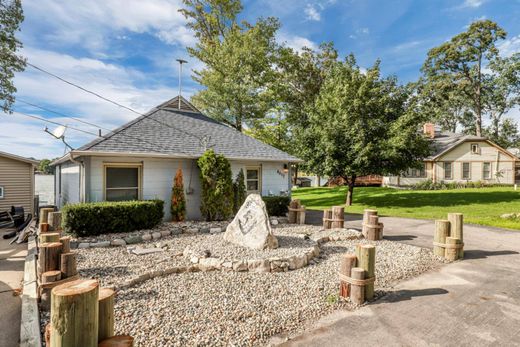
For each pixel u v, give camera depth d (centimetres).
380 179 3008
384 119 1586
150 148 946
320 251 657
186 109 1432
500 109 3447
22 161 1273
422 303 398
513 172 2652
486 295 425
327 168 1559
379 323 343
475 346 297
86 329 175
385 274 512
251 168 1209
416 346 297
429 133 2817
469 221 1037
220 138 1241
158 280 465
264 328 325
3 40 1594
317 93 2531
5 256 657
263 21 2178
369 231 796
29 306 375
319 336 314
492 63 3058
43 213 728
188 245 652
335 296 413
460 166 2567
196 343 292
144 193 938
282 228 914
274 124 2438
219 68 2186
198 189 1056
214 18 2338
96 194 850
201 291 422
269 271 514
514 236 824
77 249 656
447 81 3158
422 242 768
